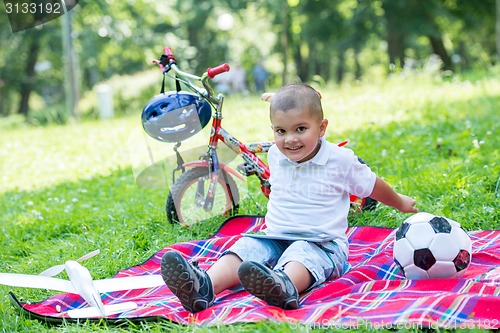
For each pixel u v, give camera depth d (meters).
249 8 38.97
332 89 15.66
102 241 5.38
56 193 7.99
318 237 3.86
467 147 7.24
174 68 5.14
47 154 11.77
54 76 36.34
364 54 44.66
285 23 23.84
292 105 3.77
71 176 9.29
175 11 36.84
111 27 32.31
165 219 5.65
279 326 3.19
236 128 10.87
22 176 9.78
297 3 28.22
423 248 3.76
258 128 10.73
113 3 31.77
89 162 10.35
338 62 45.50
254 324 3.26
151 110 4.91
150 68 35.69
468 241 3.85
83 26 31.81
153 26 38.28
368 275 3.93
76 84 20.11
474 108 10.00
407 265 3.81
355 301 3.48
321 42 31.52
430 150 7.36
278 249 3.92
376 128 9.22
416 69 15.70
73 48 20.08
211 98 5.10
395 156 7.15
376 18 27.80
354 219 5.22
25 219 6.56
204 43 40.75
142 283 4.03
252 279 3.35
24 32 32.69
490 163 6.30
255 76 25.11
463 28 28.41
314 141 3.83
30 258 5.30
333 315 3.32
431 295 3.42
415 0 26.66
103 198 7.27
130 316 3.56
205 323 3.38
